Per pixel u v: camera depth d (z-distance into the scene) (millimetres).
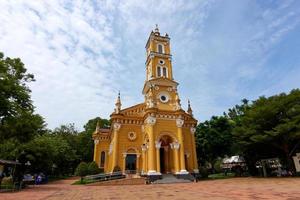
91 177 32125
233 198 12695
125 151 35219
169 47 43938
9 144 28422
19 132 23750
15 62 24047
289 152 32438
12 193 19156
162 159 36812
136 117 37562
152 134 32344
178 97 37094
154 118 33469
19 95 23031
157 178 30000
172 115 35062
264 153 35719
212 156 45219
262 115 31188
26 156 30891
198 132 44125
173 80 39906
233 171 48031
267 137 29750
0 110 21531
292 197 12180
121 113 36906
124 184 28609
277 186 18688
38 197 15891
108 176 31625
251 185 20953
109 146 43812
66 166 56500
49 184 32219
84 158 61125
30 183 32281
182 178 30891
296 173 29734
